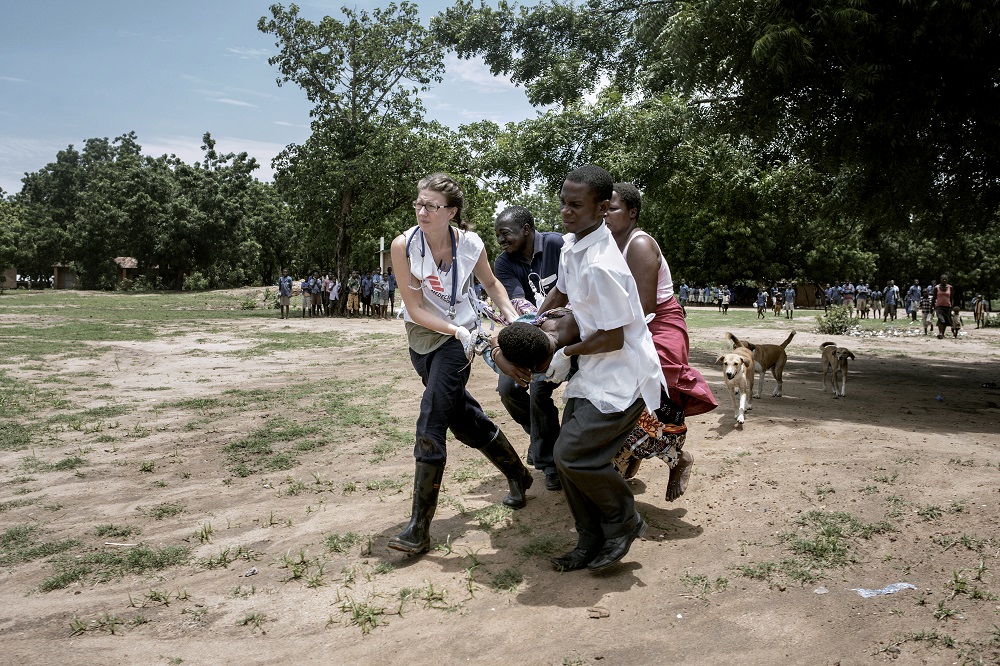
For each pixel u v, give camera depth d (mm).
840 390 9305
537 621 3125
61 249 75688
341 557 3947
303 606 3412
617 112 16531
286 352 16219
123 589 3750
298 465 6000
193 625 3293
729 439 5836
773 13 9242
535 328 3316
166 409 8758
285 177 32844
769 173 14703
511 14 28719
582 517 3578
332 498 5031
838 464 4891
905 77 9250
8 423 7961
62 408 8945
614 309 3256
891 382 10852
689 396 3842
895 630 2898
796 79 9852
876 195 12117
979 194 11891
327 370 12820
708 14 10062
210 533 4457
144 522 4762
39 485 5660
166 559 4074
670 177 15227
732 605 3164
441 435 3828
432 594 3395
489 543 3992
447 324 3814
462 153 31922
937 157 10711
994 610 2988
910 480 4496
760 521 4016
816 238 17969
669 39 11539
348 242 32969
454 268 3941
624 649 2871
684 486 4062
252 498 5168
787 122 10859
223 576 3828
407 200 33312
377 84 32656
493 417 7211
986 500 4059
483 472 5340
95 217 67438
